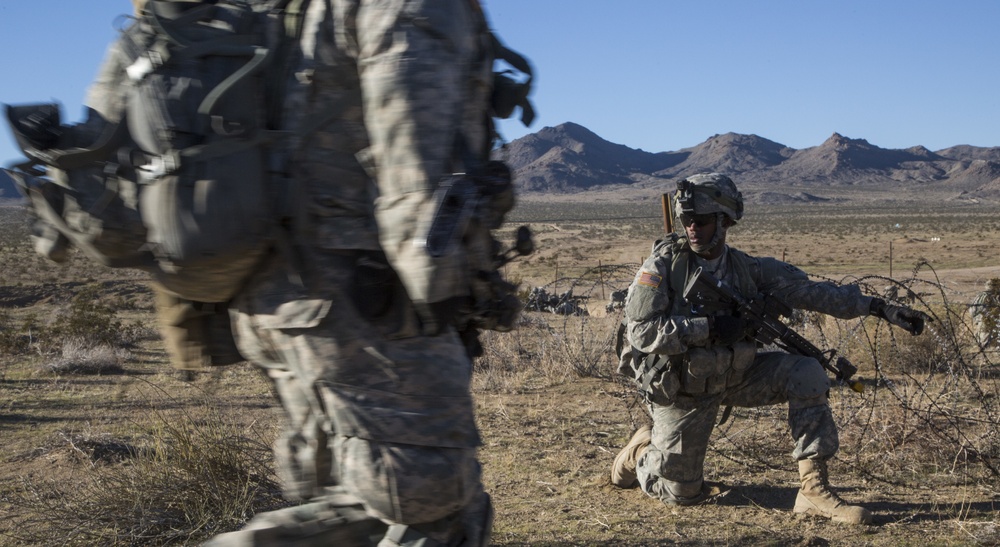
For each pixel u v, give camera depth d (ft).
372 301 7.03
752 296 16.81
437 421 7.12
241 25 7.08
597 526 16.10
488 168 6.89
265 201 6.81
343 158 7.07
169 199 6.65
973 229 327.26
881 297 18.75
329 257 7.06
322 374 7.11
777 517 16.74
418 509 7.06
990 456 20.22
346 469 7.16
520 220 437.58
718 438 22.20
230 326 8.18
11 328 61.62
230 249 6.74
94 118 7.09
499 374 33.42
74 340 47.73
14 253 183.83
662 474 17.31
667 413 17.21
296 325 7.07
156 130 6.70
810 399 16.65
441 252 6.27
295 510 7.39
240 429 19.53
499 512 17.07
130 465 19.44
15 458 21.52
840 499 16.63
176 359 8.49
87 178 7.01
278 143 6.93
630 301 16.62
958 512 16.80
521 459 21.30
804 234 323.57
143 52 6.97
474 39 7.07
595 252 215.51
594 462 21.17
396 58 6.49
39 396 31.76
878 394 26.81
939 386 28.02
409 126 6.47
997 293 34.94
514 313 7.79
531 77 8.10
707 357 16.37
